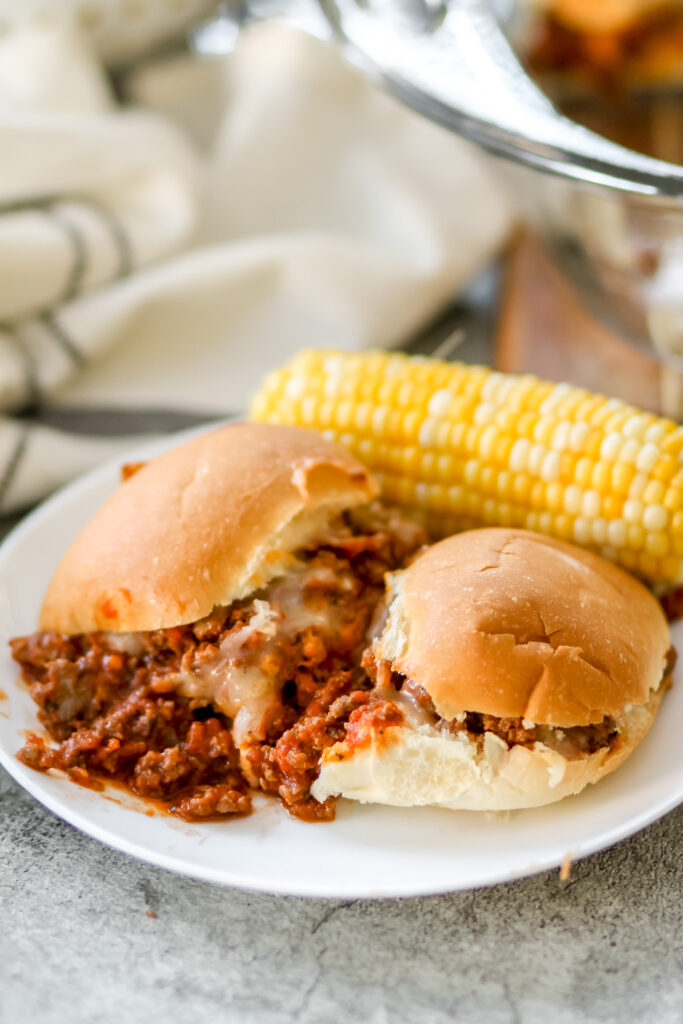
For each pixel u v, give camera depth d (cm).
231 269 60
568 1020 36
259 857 38
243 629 41
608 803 39
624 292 57
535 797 38
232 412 57
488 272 67
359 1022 36
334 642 42
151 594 41
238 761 41
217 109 71
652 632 41
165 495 42
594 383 55
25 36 63
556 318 60
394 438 47
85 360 58
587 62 66
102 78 65
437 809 39
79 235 58
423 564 41
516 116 47
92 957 38
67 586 42
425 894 37
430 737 39
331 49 66
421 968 37
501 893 39
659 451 43
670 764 40
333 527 44
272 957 38
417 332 62
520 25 65
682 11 63
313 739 40
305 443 44
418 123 66
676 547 43
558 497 44
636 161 44
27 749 40
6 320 57
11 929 38
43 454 53
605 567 43
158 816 40
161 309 60
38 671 43
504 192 65
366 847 38
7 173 59
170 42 72
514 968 37
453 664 39
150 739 41
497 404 46
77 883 39
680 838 40
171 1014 36
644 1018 36
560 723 38
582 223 58
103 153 60
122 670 42
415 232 63
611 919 38
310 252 60
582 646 39
